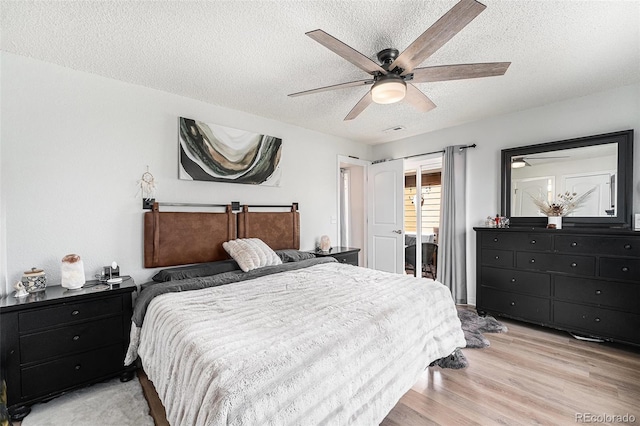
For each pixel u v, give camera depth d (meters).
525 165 3.28
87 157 2.28
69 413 1.71
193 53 2.04
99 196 2.33
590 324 2.58
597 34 1.84
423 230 5.75
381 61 2.02
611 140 2.73
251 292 2.00
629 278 2.38
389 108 3.19
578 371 2.13
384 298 1.85
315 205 4.04
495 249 3.20
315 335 1.32
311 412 1.10
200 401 1.01
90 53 2.01
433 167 4.71
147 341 1.73
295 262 2.99
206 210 2.93
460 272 3.75
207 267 2.62
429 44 1.51
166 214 2.63
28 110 2.04
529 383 1.98
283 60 2.14
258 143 3.28
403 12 1.62
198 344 1.23
